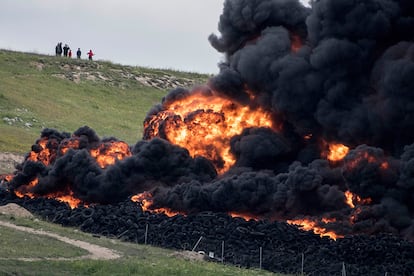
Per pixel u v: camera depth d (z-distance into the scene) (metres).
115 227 174.50
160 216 177.25
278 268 156.00
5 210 178.50
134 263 140.25
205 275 137.75
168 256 155.00
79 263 134.00
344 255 158.12
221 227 169.50
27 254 138.25
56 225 175.38
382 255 156.62
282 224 168.38
